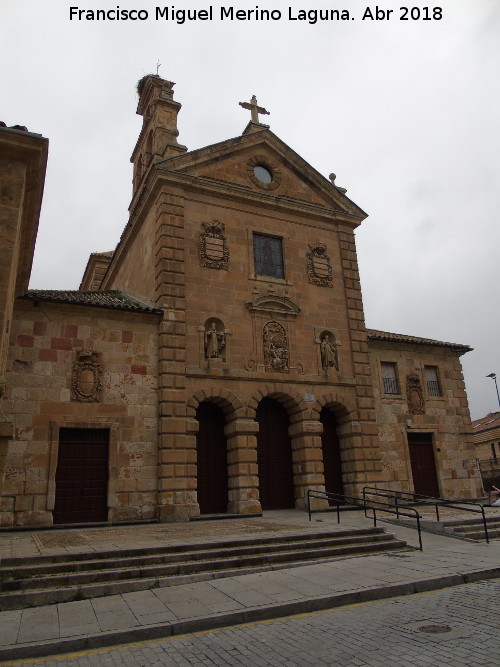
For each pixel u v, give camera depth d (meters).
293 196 26.05
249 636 7.49
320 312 24.67
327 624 7.89
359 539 13.80
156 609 8.59
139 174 29.91
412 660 6.25
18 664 6.62
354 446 23.23
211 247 22.80
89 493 18.19
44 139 12.77
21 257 16.23
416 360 27.47
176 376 20.09
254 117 26.95
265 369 22.28
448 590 9.83
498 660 6.13
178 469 19.08
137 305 21.45
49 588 9.48
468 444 27.45
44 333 18.83
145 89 28.39
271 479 22.20
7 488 16.86
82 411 18.64
